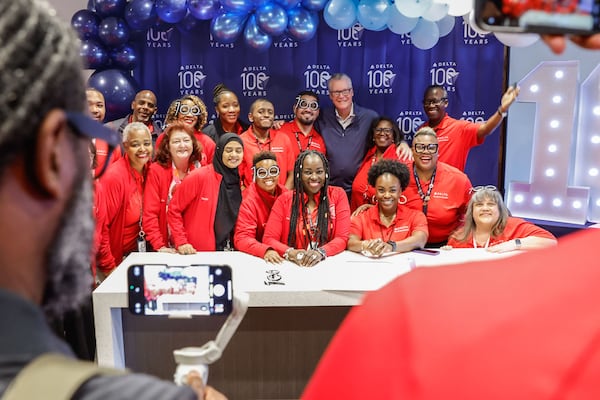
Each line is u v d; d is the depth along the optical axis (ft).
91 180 1.42
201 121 13.39
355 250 9.21
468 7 11.69
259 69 15.44
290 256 8.69
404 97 15.51
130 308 4.55
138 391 1.19
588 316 0.92
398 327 1.06
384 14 13.08
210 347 3.21
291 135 14.52
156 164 11.12
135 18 13.10
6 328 1.19
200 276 4.58
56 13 1.32
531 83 14.47
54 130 1.19
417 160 12.01
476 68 15.24
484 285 1.05
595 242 1.06
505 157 15.85
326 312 7.66
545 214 14.57
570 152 14.20
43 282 1.32
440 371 0.96
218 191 10.59
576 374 0.88
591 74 14.17
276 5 13.10
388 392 1.01
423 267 1.18
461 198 12.11
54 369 1.15
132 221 10.59
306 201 9.33
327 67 15.46
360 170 14.28
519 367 0.91
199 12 13.20
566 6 1.38
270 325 7.70
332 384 1.13
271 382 7.84
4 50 1.14
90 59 13.28
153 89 15.47
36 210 1.23
